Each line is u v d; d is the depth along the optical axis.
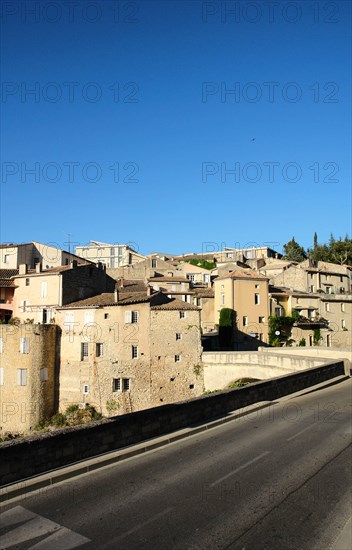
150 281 69.31
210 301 67.81
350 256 106.25
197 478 11.45
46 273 52.28
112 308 47.44
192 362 48.81
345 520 9.11
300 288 78.75
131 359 46.84
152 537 8.44
